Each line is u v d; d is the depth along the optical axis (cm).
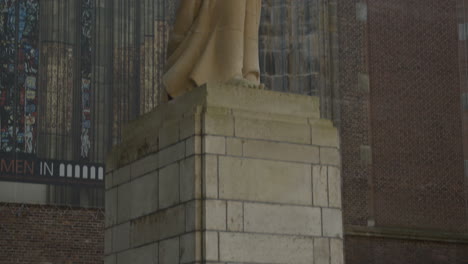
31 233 2355
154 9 2617
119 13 2575
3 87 2389
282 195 866
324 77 2733
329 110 2739
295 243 862
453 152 2948
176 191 862
